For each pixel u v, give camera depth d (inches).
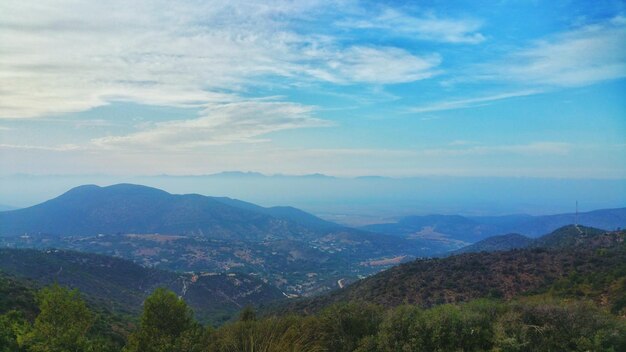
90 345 510.9
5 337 499.5
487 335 494.6
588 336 472.4
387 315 569.0
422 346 503.5
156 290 522.6
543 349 471.5
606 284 1056.2
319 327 546.9
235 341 475.5
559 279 1245.7
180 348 483.2
